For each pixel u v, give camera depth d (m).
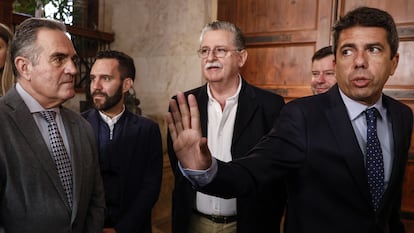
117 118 1.82
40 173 1.09
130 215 1.71
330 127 1.08
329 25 3.22
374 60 1.02
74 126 1.31
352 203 1.04
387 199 1.06
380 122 1.14
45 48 1.12
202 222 1.67
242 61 1.76
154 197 1.81
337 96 1.13
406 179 3.05
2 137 1.04
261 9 3.51
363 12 1.04
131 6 3.88
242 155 1.64
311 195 1.08
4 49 1.55
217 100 1.75
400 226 1.23
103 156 1.73
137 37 3.87
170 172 3.51
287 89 3.42
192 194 1.68
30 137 1.10
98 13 3.97
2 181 1.03
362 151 1.09
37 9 3.22
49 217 1.09
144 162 1.85
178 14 3.65
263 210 1.62
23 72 1.15
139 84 3.89
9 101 1.12
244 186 0.97
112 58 1.81
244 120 1.68
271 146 1.08
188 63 3.61
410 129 1.19
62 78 1.15
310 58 3.33
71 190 1.19
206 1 3.54
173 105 0.88
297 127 1.10
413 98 2.96
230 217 1.64
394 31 1.04
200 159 0.86
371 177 1.06
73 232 1.15
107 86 1.78
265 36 3.49
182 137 0.87
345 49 1.05
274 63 3.49
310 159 1.07
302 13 3.34
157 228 3.23
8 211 1.04
